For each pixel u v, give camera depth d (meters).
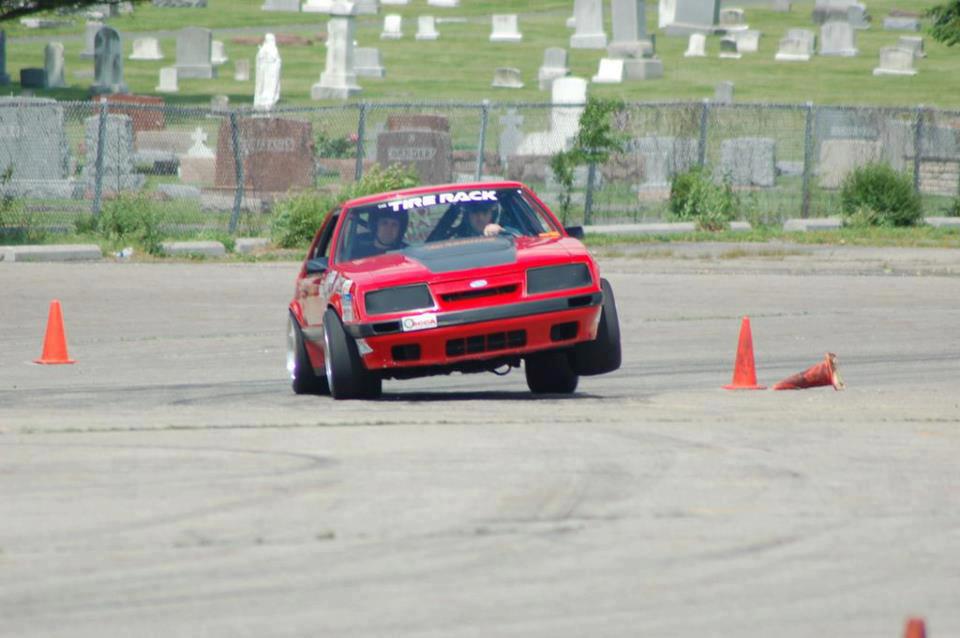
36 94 189.38
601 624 17.17
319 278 42.25
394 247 41.88
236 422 34.00
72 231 100.62
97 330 63.75
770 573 19.39
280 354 56.81
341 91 190.62
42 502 23.91
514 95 197.50
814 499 23.94
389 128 132.88
